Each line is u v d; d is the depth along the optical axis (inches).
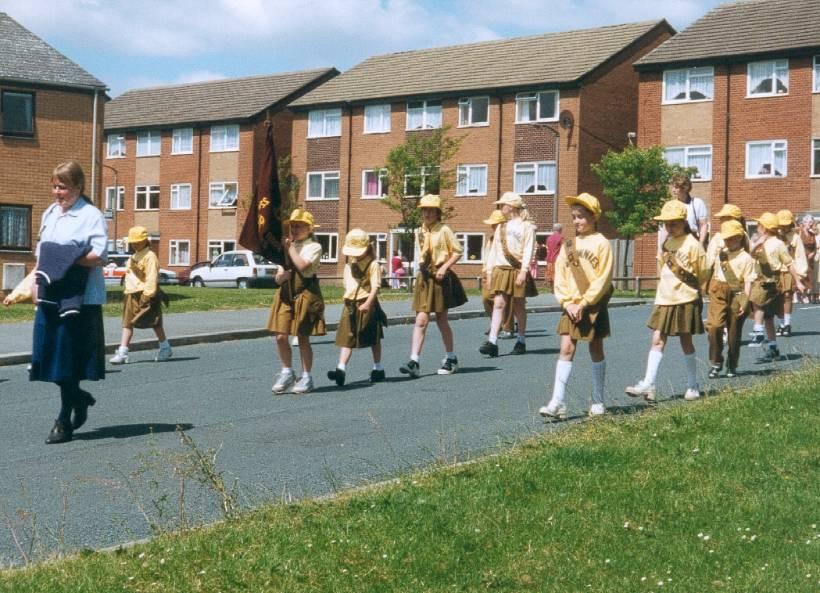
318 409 465.4
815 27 1923.0
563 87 2127.2
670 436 345.7
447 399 483.2
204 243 2689.5
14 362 663.1
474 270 2239.2
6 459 373.4
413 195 2119.8
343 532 250.8
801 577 219.1
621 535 248.5
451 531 250.5
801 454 317.4
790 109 1909.4
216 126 2669.8
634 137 2194.9
